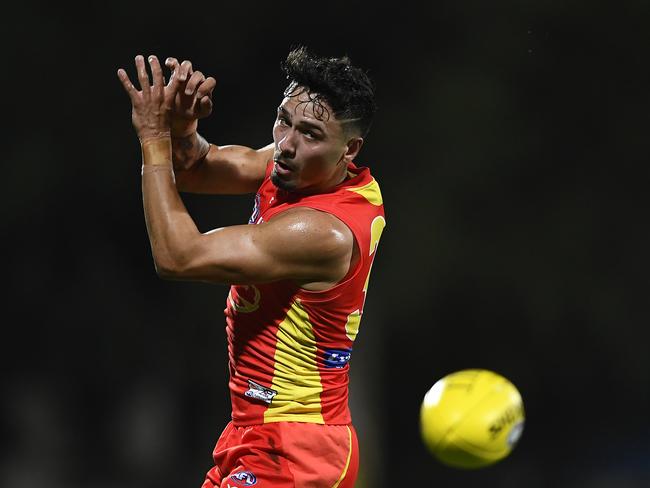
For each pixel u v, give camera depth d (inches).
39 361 2628.0
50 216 2566.4
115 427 2662.4
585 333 2856.8
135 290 2679.6
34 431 2603.3
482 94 2593.5
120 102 2529.5
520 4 2571.4
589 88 2657.5
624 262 2765.7
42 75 2485.2
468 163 2623.0
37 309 2615.7
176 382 2701.8
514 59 2615.7
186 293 2679.6
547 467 2915.8
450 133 2603.3
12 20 2456.9
